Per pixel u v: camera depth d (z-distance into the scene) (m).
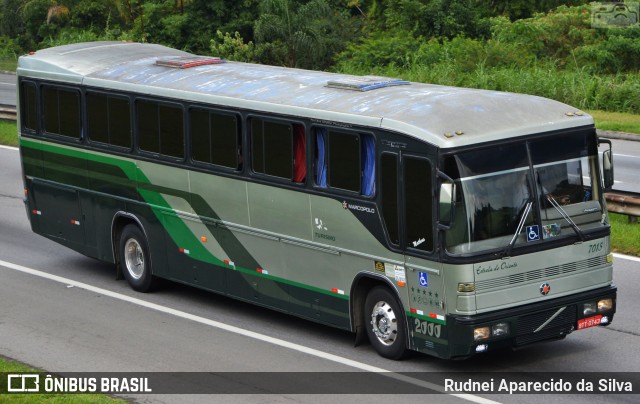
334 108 14.34
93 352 14.75
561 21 48.66
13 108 35.44
